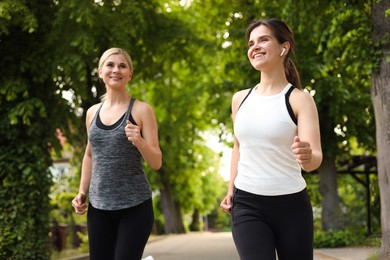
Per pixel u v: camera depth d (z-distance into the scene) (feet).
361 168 65.41
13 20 30.86
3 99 32.81
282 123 10.33
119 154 12.41
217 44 55.26
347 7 28.86
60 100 35.81
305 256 10.25
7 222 31.91
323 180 51.01
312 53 45.83
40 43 34.27
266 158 10.40
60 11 33.91
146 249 57.11
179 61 51.72
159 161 12.47
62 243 52.39
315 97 46.06
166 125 90.02
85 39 35.06
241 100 11.27
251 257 9.98
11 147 32.48
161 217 126.52
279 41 10.81
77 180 50.34
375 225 60.70
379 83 27.86
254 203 10.37
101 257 12.55
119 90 12.94
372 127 52.26
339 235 45.80
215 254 46.98
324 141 50.39
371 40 28.04
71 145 43.91
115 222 12.64
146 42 45.55
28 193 32.48
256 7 49.80
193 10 60.49
